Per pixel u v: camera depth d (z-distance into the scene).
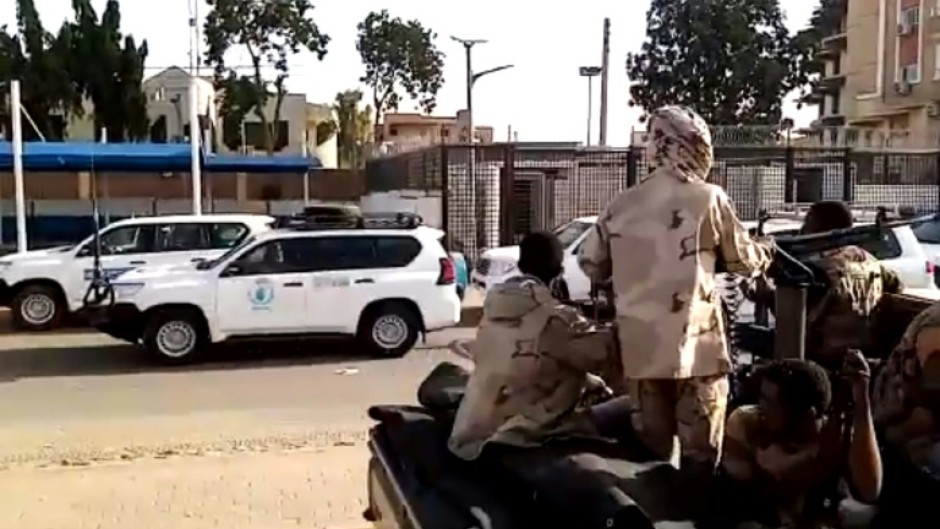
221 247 16.06
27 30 39.91
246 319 13.09
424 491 3.55
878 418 3.41
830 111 70.56
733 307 3.76
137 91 41.19
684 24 61.12
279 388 11.25
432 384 4.68
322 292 13.28
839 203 4.52
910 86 58.75
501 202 21.92
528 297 3.67
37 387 11.36
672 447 3.23
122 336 13.12
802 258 3.99
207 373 12.28
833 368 3.98
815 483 2.95
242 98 45.88
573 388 3.62
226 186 32.12
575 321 3.62
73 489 6.98
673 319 3.11
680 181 3.18
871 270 4.25
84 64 40.22
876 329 4.29
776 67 60.03
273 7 46.09
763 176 25.62
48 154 23.88
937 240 14.66
